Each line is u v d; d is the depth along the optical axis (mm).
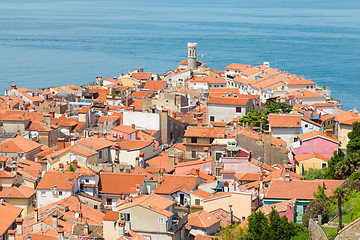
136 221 124750
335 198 133500
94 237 124438
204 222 135375
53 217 130750
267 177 165750
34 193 173250
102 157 199375
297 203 140750
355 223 95625
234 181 173500
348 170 169625
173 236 123562
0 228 128750
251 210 143375
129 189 170625
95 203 162500
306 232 120812
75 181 167375
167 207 129000
